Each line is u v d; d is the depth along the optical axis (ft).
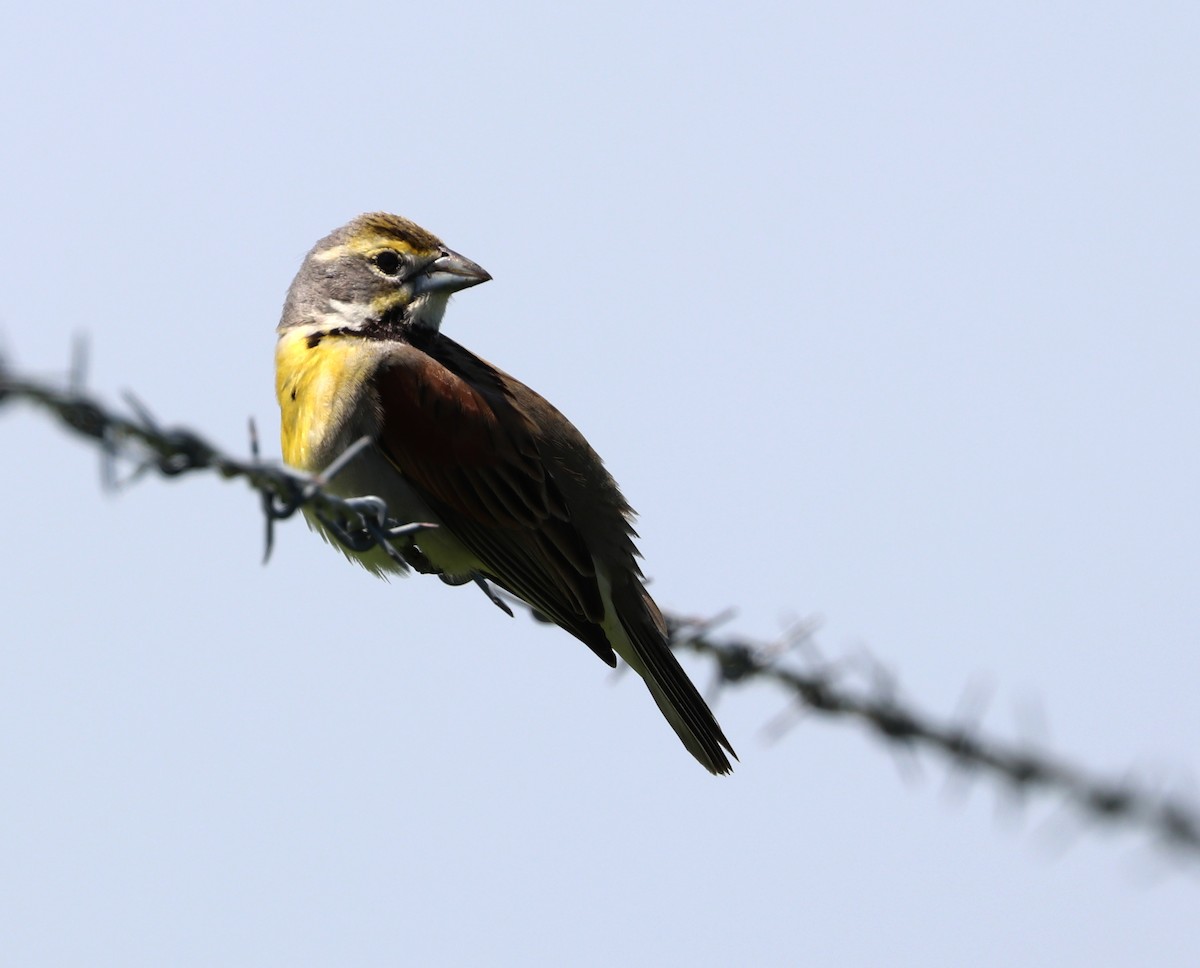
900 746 28.99
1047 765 28.37
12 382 19.12
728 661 30.35
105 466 19.88
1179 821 28.19
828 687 29.40
